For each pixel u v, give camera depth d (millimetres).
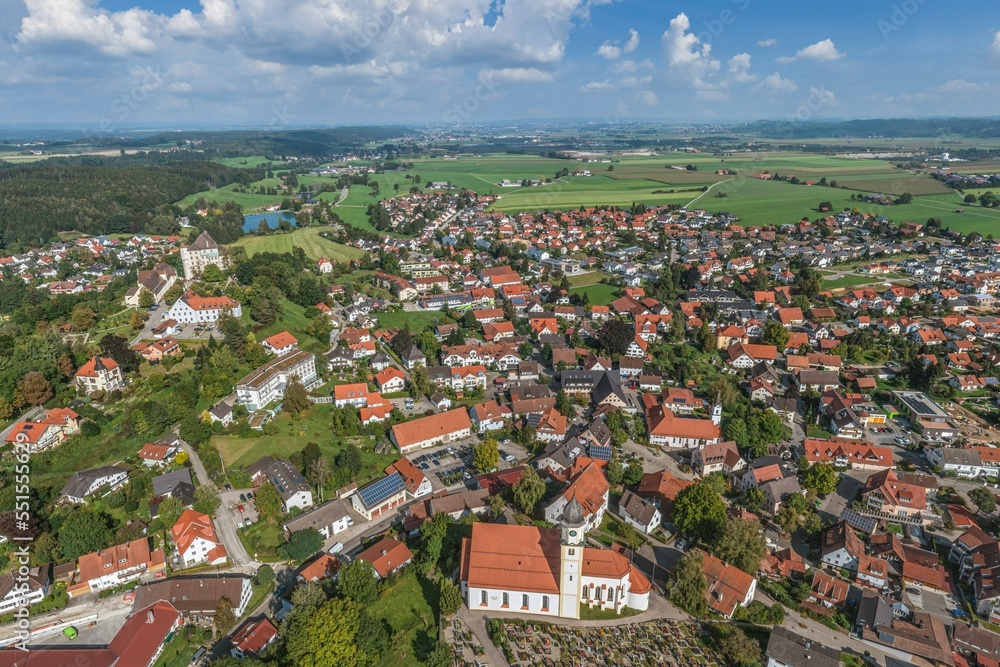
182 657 105812
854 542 131500
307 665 99062
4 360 190000
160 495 146625
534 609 114375
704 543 133500
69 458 159125
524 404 194375
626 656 105188
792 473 160375
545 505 143625
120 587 124250
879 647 108438
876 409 193500
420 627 111312
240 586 117812
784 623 113500
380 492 148125
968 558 127250
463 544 120812
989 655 105938
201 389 191875
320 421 186375
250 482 155750
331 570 124312
